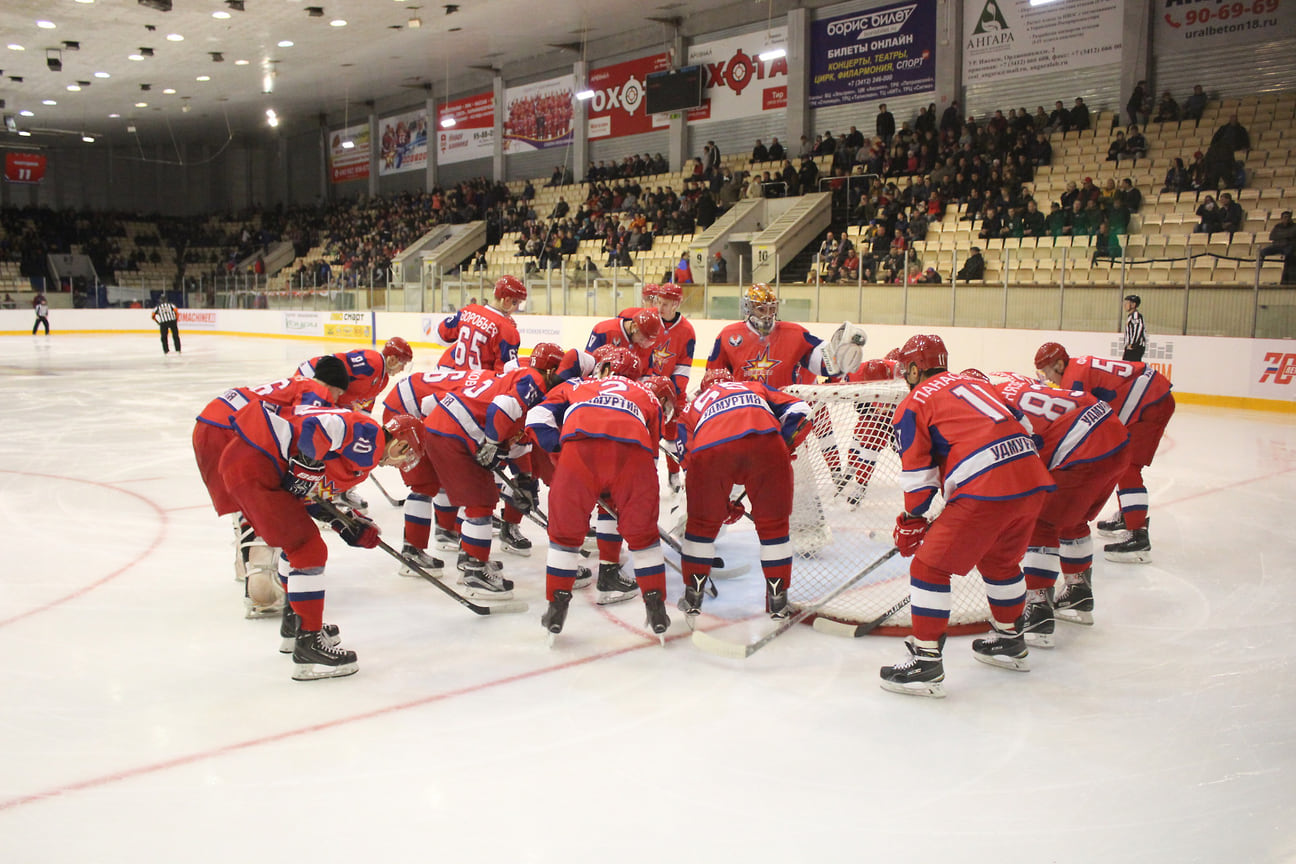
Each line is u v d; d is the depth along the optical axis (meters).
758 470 4.04
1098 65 16.89
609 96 25.12
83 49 23.70
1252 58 15.29
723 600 4.73
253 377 15.84
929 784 2.92
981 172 16.47
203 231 37.12
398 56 25.89
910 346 3.78
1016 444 3.45
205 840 2.61
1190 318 11.99
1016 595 3.74
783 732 3.28
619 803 2.80
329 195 35.69
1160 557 5.46
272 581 4.44
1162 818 2.73
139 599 4.74
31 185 37.03
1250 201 13.84
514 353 5.96
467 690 3.63
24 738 3.23
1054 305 12.95
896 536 3.74
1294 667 3.86
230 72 26.75
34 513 6.51
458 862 2.50
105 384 14.67
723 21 22.05
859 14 19.97
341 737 3.23
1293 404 11.19
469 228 26.34
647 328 4.65
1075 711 3.46
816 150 19.80
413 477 4.94
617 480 3.86
